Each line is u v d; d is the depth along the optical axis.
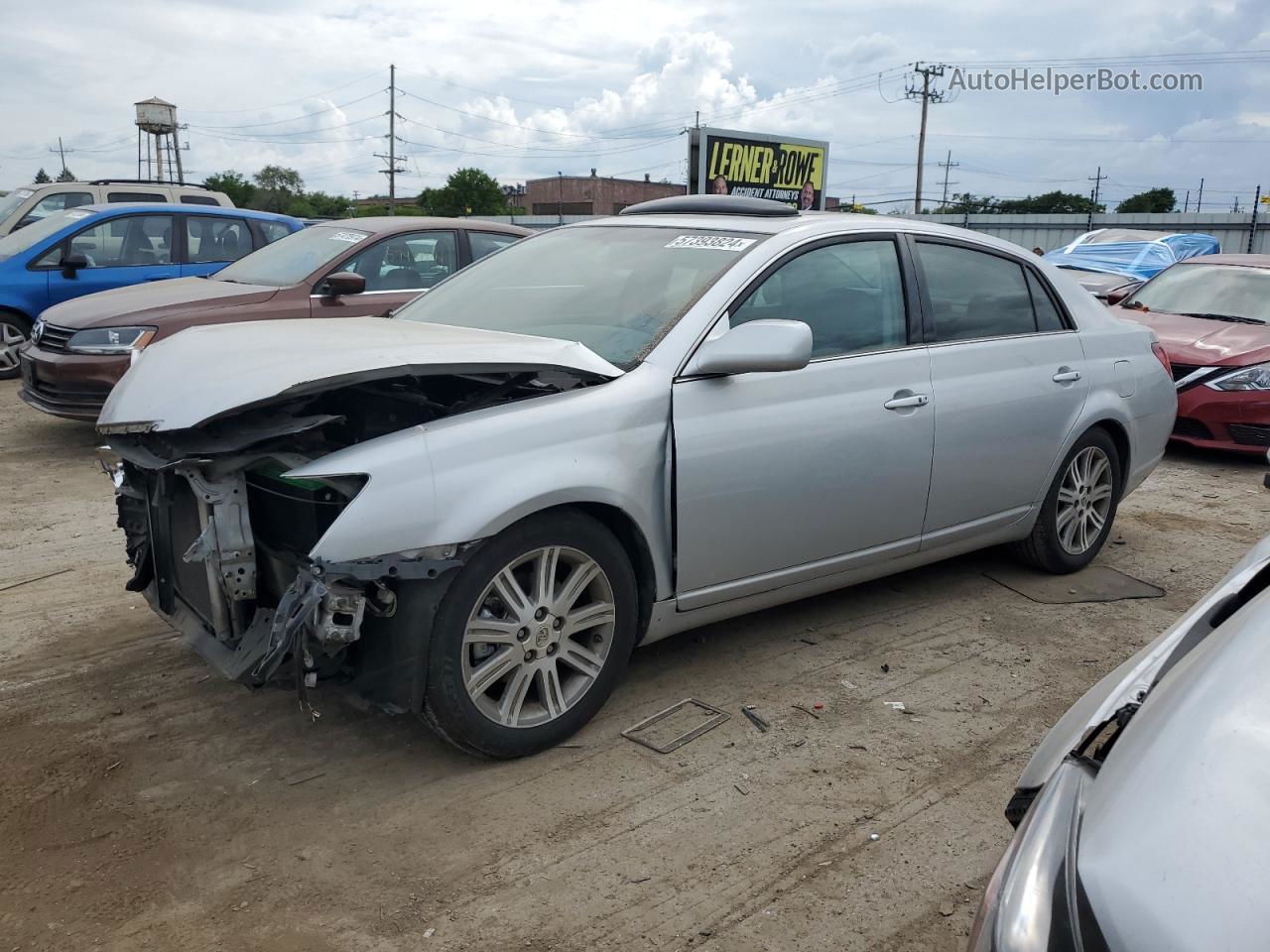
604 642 3.38
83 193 12.82
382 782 3.14
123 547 5.35
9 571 4.95
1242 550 5.79
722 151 24.19
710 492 3.50
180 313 7.23
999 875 1.60
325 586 2.73
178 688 3.73
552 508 3.16
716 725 3.54
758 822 2.98
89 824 2.90
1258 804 1.39
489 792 3.10
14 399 9.59
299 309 7.54
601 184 85.00
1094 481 5.12
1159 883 1.34
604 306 3.81
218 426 3.04
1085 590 4.99
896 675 3.98
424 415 3.38
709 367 3.43
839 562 4.02
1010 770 3.32
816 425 3.75
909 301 4.21
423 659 2.94
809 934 2.53
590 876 2.72
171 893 2.62
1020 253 4.82
